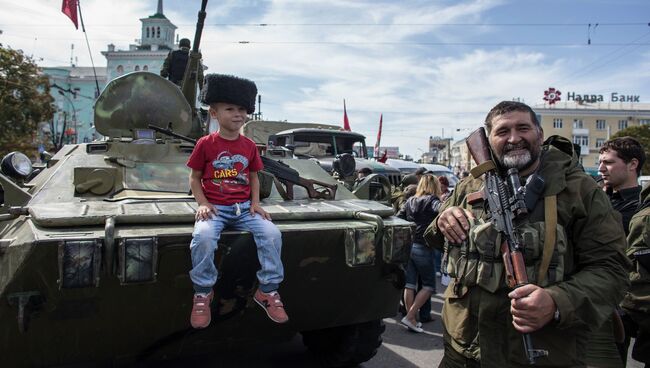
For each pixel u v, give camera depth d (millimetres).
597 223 2273
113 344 3480
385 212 4105
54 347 3295
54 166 4645
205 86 3285
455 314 2512
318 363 4945
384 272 3924
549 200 2287
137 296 3219
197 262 3059
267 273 3230
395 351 5566
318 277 3744
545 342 2246
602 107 69938
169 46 51594
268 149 5609
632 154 3885
